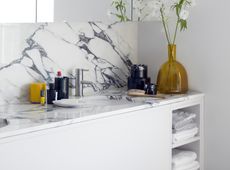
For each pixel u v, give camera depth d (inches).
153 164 109.9
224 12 121.3
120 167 100.5
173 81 121.7
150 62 133.2
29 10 100.2
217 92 124.0
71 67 117.6
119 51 130.2
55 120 88.0
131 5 126.8
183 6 124.6
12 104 105.4
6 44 103.5
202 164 127.3
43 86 106.7
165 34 129.9
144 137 106.4
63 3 108.6
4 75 103.9
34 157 83.0
